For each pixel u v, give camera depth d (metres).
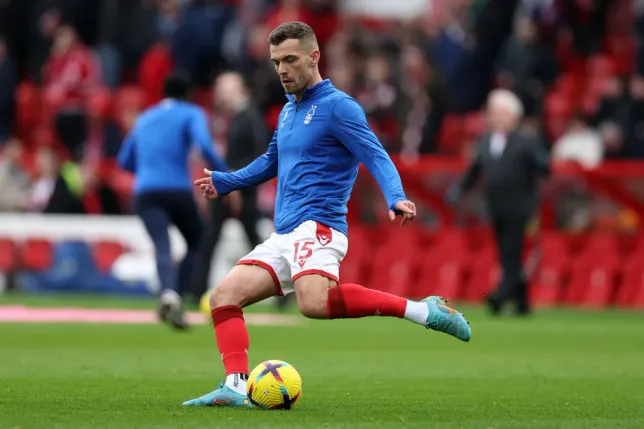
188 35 86.50
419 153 77.44
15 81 92.00
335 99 25.30
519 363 38.88
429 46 85.94
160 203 50.72
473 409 25.83
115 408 24.73
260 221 73.62
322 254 24.86
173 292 49.53
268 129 72.31
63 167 78.69
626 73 79.88
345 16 92.81
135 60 93.19
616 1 88.38
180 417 23.12
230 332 25.25
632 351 44.06
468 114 86.06
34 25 96.38
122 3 93.19
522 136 63.88
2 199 81.19
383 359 39.84
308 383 31.72
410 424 22.66
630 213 72.38
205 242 62.28
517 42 82.25
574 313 68.00
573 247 73.62
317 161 25.28
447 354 42.22
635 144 78.31
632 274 72.38
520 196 63.94
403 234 74.00
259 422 22.45
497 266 72.50
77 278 78.25
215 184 27.27
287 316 63.78
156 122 51.03
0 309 62.88
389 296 24.75
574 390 30.58
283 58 25.30
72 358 38.12
